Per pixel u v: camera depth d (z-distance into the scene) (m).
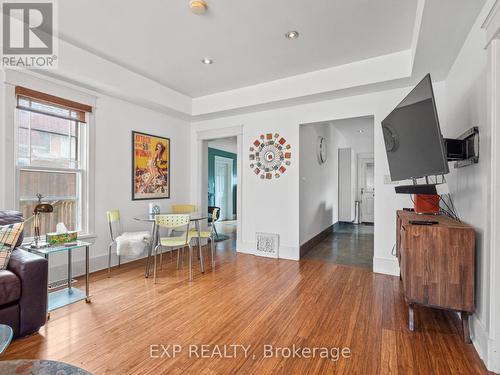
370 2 2.18
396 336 1.93
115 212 3.43
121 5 2.24
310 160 4.65
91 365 1.60
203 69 3.45
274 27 2.54
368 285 2.92
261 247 4.21
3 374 1.07
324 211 5.72
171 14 2.36
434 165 1.96
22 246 2.43
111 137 3.62
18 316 1.86
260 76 3.66
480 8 1.83
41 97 2.84
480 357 1.69
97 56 3.10
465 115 2.22
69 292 2.70
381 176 3.35
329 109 3.72
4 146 2.59
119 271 3.44
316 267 3.60
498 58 1.59
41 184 2.95
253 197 4.36
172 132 4.59
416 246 1.95
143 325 2.08
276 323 2.11
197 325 2.08
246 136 4.42
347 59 3.15
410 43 2.79
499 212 1.58
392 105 3.31
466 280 1.82
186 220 3.21
